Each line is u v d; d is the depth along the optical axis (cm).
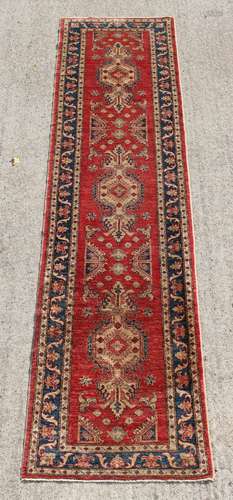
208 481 225
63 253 279
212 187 300
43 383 245
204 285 270
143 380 246
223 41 363
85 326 259
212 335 257
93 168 307
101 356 251
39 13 378
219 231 286
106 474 226
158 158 311
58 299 266
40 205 295
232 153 313
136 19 373
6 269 275
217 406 240
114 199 296
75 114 328
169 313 262
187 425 235
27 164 309
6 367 249
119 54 355
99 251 280
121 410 239
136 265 276
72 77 344
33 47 360
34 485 224
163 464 228
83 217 290
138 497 221
